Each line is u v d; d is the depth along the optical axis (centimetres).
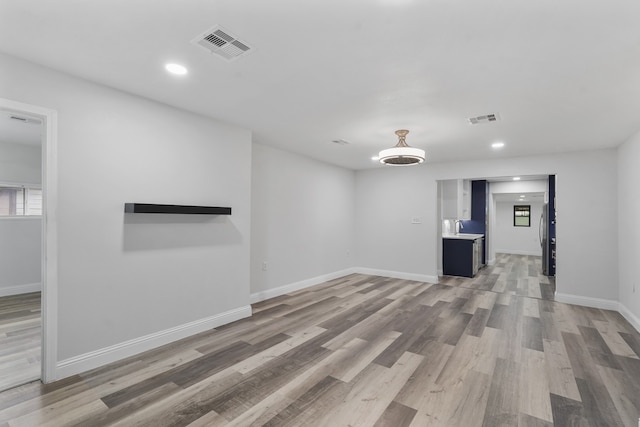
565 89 253
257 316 390
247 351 288
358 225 691
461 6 156
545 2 151
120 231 269
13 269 477
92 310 252
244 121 351
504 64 214
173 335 307
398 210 639
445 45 192
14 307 412
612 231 439
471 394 221
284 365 261
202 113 326
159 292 297
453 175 578
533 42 187
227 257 361
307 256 561
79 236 244
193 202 324
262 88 261
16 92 214
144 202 284
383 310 419
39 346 294
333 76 238
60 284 234
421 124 352
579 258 460
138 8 161
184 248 318
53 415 194
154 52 206
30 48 202
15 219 479
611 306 432
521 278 647
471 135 393
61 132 235
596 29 172
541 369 258
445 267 683
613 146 436
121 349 268
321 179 595
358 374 247
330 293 513
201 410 200
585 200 460
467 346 303
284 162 511
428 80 241
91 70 232
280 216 504
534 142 421
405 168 631
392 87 255
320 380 238
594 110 298
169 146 303
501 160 531
